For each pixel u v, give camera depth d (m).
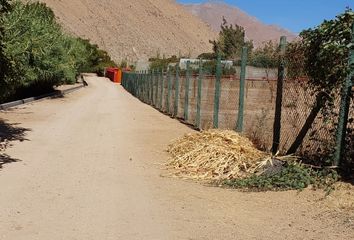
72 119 16.86
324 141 7.59
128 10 197.75
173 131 13.89
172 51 187.50
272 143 9.03
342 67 7.09
